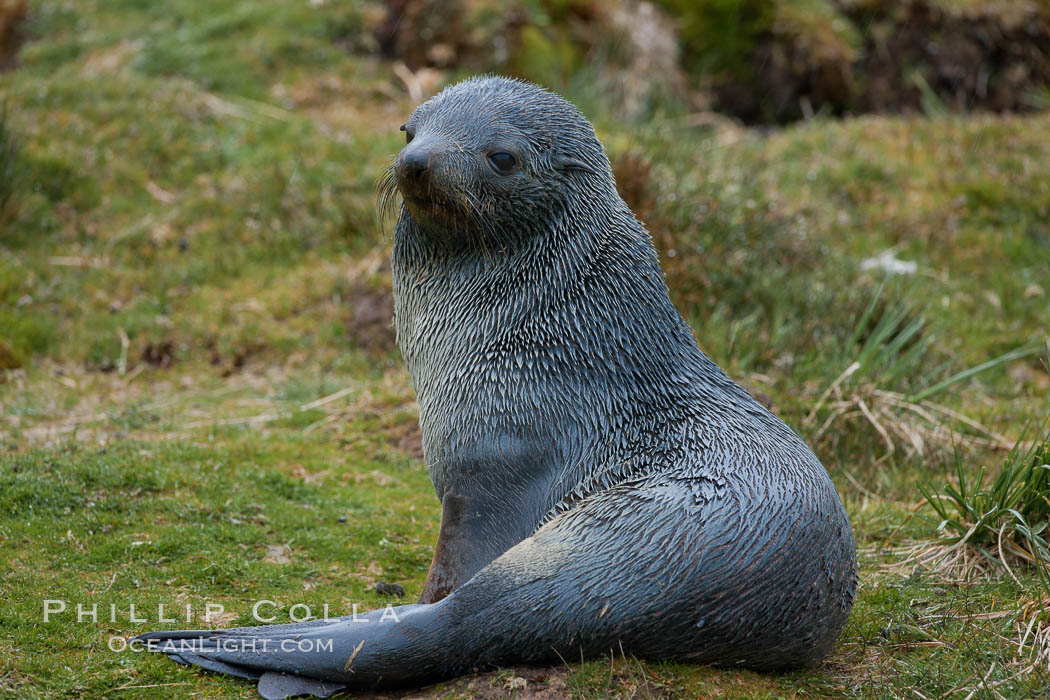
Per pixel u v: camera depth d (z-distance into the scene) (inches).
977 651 694.5
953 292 1533.0
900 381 1215.6
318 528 864.9
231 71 2004.2
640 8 2337.6
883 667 677.9
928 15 2400.3
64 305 1384.1
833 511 625.3
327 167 1706.4
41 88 1814.7
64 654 646.5
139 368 1275.8
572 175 687.1
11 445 984.3
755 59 2378.2
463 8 2174.0
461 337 680.4
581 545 598.9
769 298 1334.9
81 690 613.6
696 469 621.3
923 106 2378.2
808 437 1077.1
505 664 609.6
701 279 1309.1
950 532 861.8
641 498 608.1
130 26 2139.5
